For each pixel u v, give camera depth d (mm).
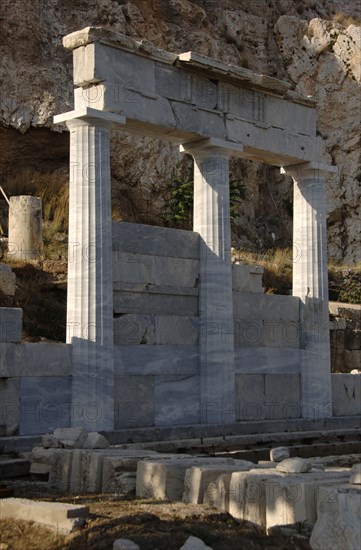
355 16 49125
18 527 10930
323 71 42750
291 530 11008
